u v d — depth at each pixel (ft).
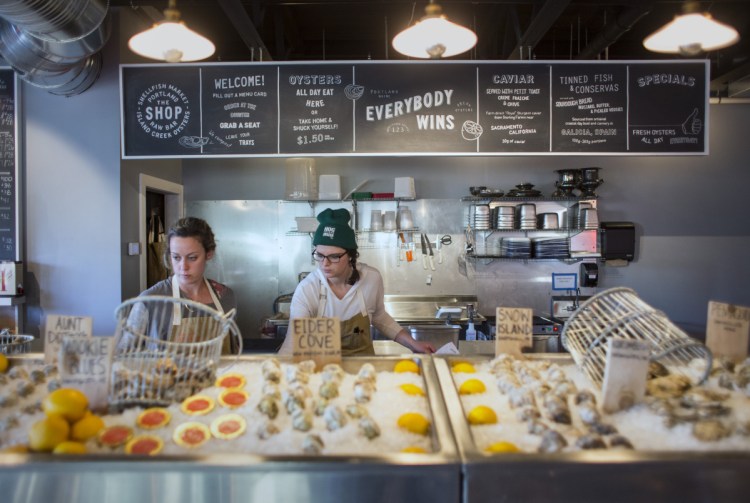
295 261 14.74
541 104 8.89
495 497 2.81
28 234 9.84
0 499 2.84
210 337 5.44
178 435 3.42
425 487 2.81
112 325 9.84
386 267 14.62
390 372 4.83
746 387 3.96
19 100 9.68
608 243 13.91
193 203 14.75
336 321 4.78
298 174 13.83
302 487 2.81
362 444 3.35
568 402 3.93
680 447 3.21
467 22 12.83
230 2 7.93
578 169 13.83
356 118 8.84
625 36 13.42
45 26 6.25
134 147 8.83
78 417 3.37
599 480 2.81
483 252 14.62
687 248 14.52
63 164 9.83
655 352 4.06
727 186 14.42
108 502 2.83
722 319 4.68
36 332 9.87
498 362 4.74
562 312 14.26
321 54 14.87
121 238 9.95
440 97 8.84
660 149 8.86
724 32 5.49
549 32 13.28
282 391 4.02
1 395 3.95
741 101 13.46
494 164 14.71
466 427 3.36
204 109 8.83
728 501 2.83
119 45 9.73
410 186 13.71
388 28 13.43
